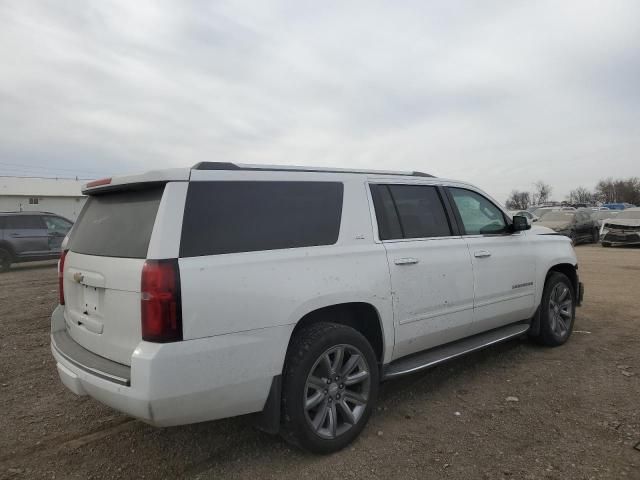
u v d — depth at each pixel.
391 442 3.40
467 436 3.46
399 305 3.73
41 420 3.84
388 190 4.00
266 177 3.22
